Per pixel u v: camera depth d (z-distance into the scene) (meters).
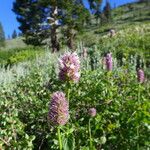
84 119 0.37
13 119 0.35
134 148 0.31
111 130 0.34
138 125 0.31
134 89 0.45
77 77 0.29
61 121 0.25
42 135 0.37
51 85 0.47
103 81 0.44
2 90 0.48
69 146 0.24
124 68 0.59
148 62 0.96
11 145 0.32
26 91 0.50
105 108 0.39
